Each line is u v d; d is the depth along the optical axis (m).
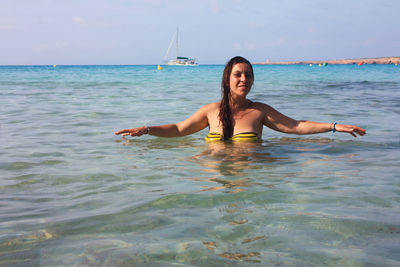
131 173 2.90
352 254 1.50
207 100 9.08
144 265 1.43
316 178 2.71
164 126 4.34
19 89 13.54
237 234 1.71
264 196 2.28
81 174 2.89
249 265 1.42
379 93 11.50
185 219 1.91
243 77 4.07
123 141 4.32
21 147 3.96
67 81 20.41
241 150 3.78
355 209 2.04
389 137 4.50
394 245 1.58
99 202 2.22
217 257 1.49
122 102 8.66
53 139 4.42
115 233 1.75
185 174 2.85
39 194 2.41
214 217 1.94
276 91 12.55
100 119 5.99
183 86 15.67
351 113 6.68
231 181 2.63
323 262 1.44
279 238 1.66
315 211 2.01
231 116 4.25
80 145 4.08
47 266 1.43
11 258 1.50
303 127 4.26
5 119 5.98
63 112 6.83
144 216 1.97
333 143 4.16
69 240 1.68
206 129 5.18
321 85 16.20
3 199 2.32
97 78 25.06
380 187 2.47
